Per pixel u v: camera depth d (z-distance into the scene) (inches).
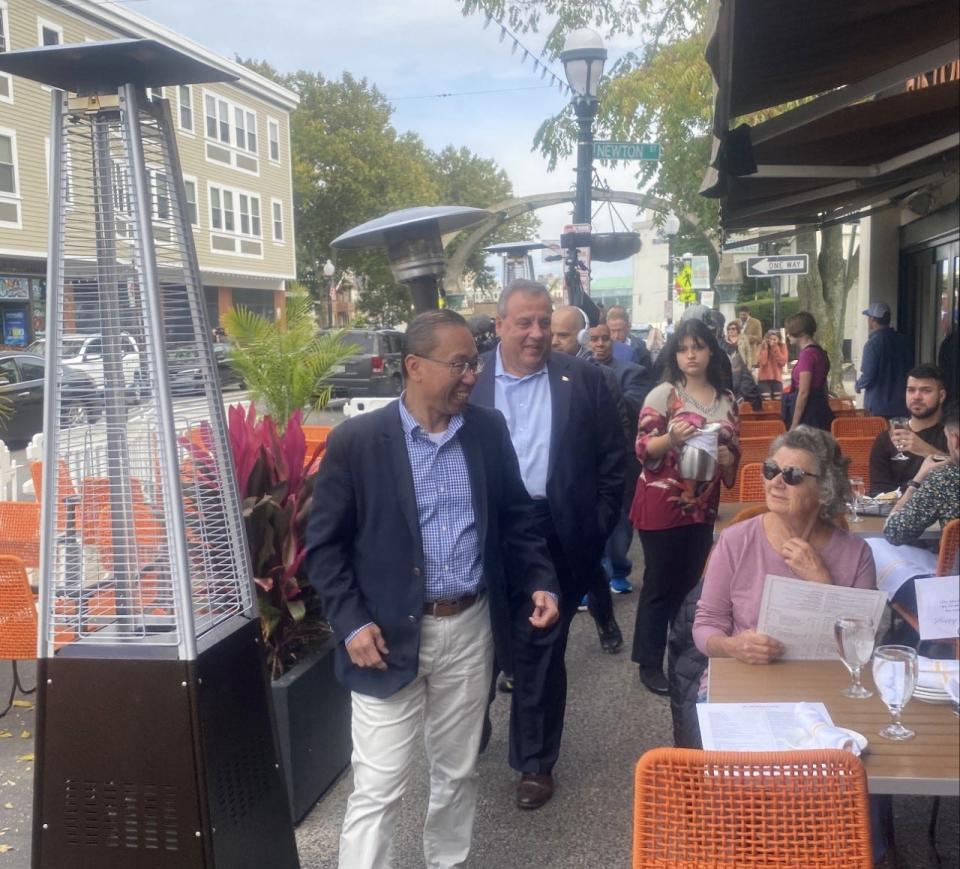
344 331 357.7
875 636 116.2
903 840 144.8
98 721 111.9
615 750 178.9
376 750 121.3
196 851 111.4
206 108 1419.8
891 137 264.2
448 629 123.3
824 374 340.5
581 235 419.5
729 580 132.0
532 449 161.8
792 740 98.4
